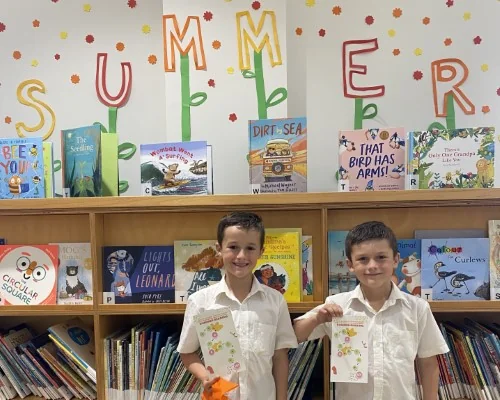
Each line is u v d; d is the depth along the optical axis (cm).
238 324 123
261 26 165
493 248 135
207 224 145
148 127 179
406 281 136
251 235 120
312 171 174
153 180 145
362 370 114
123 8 179
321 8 172
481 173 134
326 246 137
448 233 138
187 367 125
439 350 119
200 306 126
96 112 181
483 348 133
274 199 133
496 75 168
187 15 167
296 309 136
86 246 146
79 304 144
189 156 144
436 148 135
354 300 124
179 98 168
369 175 139
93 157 146
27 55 182
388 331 118
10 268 149
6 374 152
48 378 151
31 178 147
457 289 135
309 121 173
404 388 115
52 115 182
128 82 179
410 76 170
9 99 183
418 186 136
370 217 141
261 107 166
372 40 171
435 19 169
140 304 141
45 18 181
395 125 171
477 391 133
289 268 138
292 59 173
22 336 164
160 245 145
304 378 140
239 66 166
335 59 172
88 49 180
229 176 168
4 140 147
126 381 143
